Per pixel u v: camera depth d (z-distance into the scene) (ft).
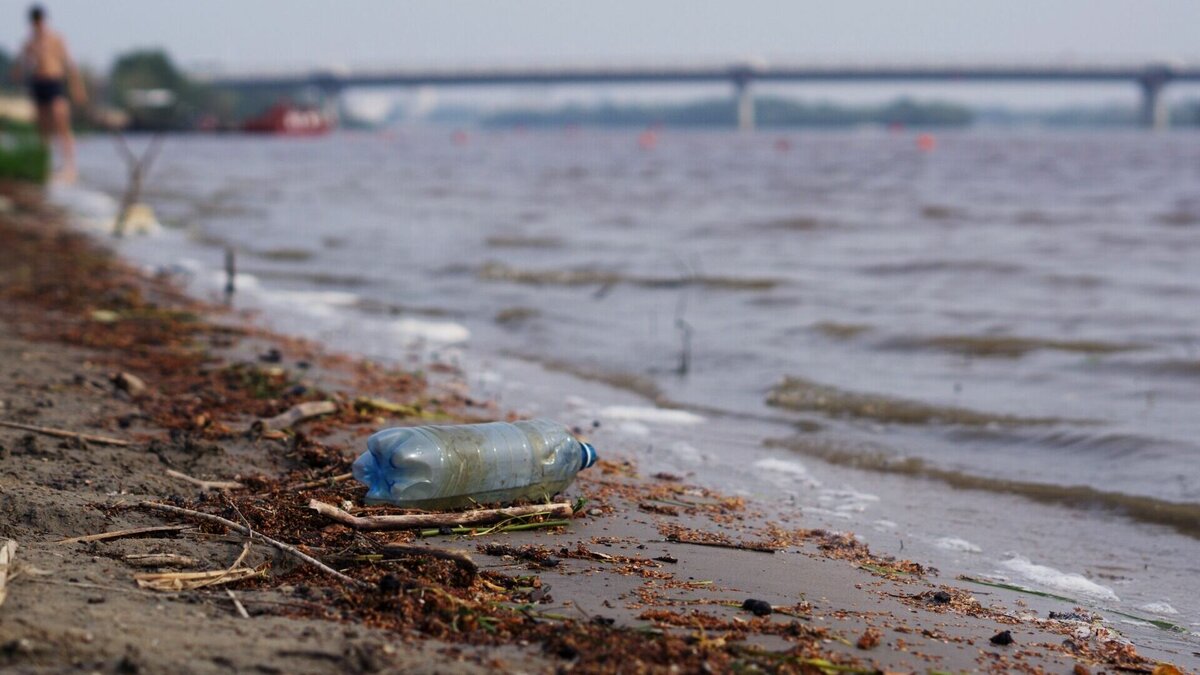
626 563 16.39
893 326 38.78
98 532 15.74
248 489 18.61
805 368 33.27
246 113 586.86
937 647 14.10
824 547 18.53
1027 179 136.26
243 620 12.71
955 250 62.08
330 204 92.32
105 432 21.47
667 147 296.10
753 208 91.86
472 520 17.51
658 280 49.42
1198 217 81.15
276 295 44.32
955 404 28.81
